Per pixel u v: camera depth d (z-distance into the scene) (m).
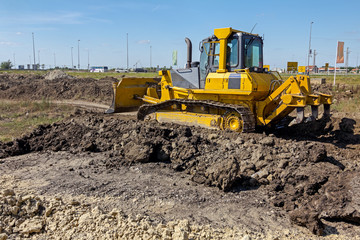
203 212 5.33
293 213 5.00
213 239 4.50
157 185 6.39
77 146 9.04
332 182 5.78
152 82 14.56
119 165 7.51
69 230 4.73
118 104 13.70
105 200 5.62
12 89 25.45
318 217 4.87
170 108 11.86
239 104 9.92
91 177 6.79
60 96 23.58
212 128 10.13
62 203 5.34
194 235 4.56
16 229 4.74
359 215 4.92
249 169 6.89
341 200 5.26
